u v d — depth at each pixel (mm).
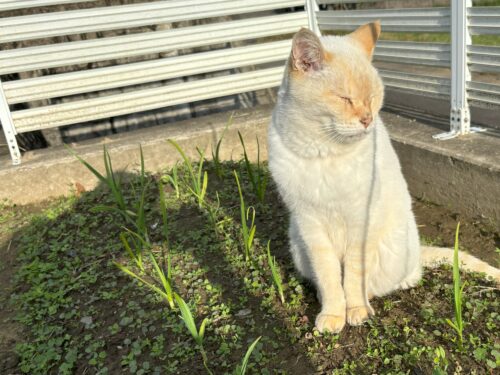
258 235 896
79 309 758
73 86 1176
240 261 823
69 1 1131
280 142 636
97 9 1150
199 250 867
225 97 1573
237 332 666
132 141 1188
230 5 1250
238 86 1308
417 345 608
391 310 688
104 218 1006
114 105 1219
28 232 976
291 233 732
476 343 603
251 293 746
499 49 839
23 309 768
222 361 624
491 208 852
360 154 607
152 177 1163
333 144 593
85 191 1147
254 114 1297
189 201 1038
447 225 894
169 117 1529
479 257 800
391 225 667
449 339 610
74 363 655
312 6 1310
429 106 1197
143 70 1220
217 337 663
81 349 682
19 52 1121
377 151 641
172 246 884
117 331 700
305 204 646
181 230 934
